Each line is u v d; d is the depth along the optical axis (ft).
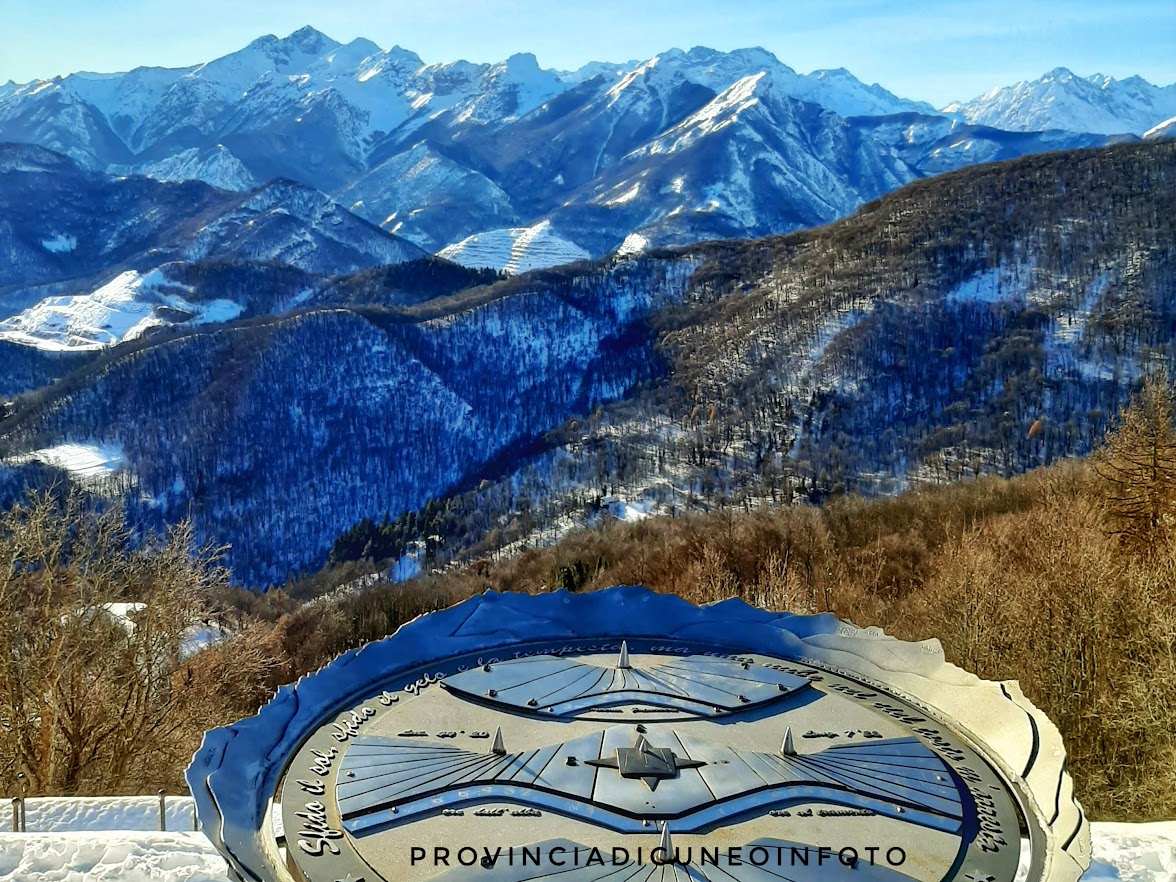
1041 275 555.28
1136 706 105.40
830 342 530.68
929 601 152.05
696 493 398.42
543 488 436.35
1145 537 158.61
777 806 27.09
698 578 180.24
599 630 39.58
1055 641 118.93
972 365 487.61
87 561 117.91
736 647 38.27
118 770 107.45
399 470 510.17
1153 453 163.22
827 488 378.53
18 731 98.73
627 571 230.07
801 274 639.35
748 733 30.86
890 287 565.53
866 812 26.89
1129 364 459.73
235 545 456.04
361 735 30.83
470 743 30.19
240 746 29.63
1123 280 526.16
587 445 480.23
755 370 523.70
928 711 33.06
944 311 535.60
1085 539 135.54
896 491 372.38
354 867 24.50
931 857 25.00
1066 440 398.83
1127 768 106.83
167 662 117.08
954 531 215.31
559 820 26.32
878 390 477.36
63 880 57.47
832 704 33.19
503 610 39.63
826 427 455.63
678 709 32.35
